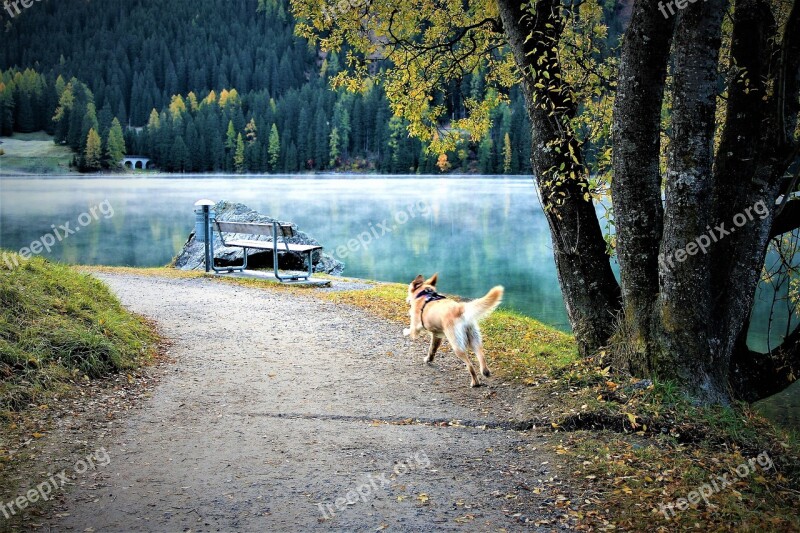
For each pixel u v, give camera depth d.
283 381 7.91
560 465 5.41
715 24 6.17
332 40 12.25
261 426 6.34
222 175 129.88
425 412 6.86
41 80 138.62
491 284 23.45
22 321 7.69
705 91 6.31
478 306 7.50
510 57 12.51
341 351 9.48
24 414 6.11
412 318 8.85
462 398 7.36
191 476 5.12
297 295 14.27
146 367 8.18
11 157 119.06
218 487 4.93
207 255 17.28
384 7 12.08
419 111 12.67
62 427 6.00
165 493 4.80
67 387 6.87
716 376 6.83
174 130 133.62
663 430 6.08
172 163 132.25
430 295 8.63
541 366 8.52
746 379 8.13
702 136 6.41
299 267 19.34
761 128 6.93
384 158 129.25
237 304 12.82
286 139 134.75
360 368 8.60
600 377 7.22
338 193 74.00
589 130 8.95
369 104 132.38
